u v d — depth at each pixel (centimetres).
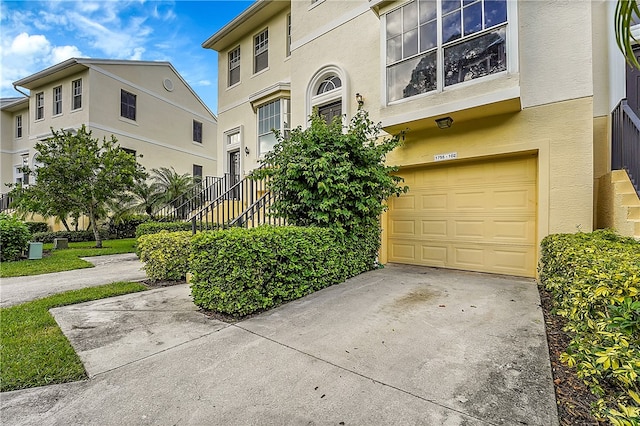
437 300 420
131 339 314
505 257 566
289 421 190
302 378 237
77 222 1313
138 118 1627
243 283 374
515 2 478
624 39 153
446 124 569
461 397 209
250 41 1175
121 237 1397
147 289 520
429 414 193
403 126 602
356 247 580
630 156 412
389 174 618
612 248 287
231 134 1257
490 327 324
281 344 297
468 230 605
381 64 614
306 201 525
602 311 197
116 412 201
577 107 477
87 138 1110
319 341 302
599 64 517
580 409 192
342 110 749
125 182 1118
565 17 486
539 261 490
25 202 982
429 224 655
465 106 514
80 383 235
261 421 191
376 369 248
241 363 262
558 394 208
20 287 537
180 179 1439
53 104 1532
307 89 837
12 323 355
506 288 474
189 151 1953
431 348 280
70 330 338
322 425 186
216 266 384
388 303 411
